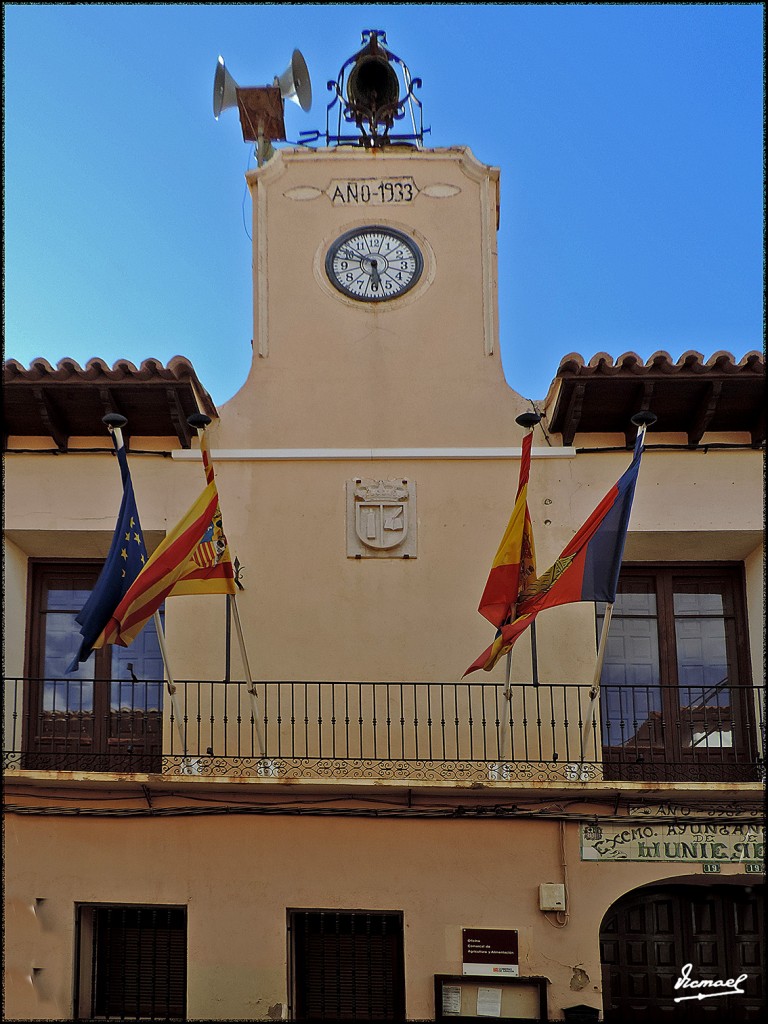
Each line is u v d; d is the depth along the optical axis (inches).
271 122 745.6
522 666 588.1
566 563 534.0
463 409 619.5
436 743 574.6
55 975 539.5
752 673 605.6
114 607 529.7
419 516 606.2
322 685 583.5
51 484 605.6
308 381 624.1
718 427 609.6
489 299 635.5
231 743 575.2
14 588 608.4
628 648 610.9
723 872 545.6
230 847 551.2
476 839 550.6
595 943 538.6
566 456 611.8
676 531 599.5
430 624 592.7
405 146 659.4
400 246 644.1
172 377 577.0
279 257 641.6
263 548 601.6
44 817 553.6
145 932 558.3
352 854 549.3
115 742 597.3
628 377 576.7
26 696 603.8
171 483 608.4
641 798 547.8
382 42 694.5
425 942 539.2
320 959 552.7
